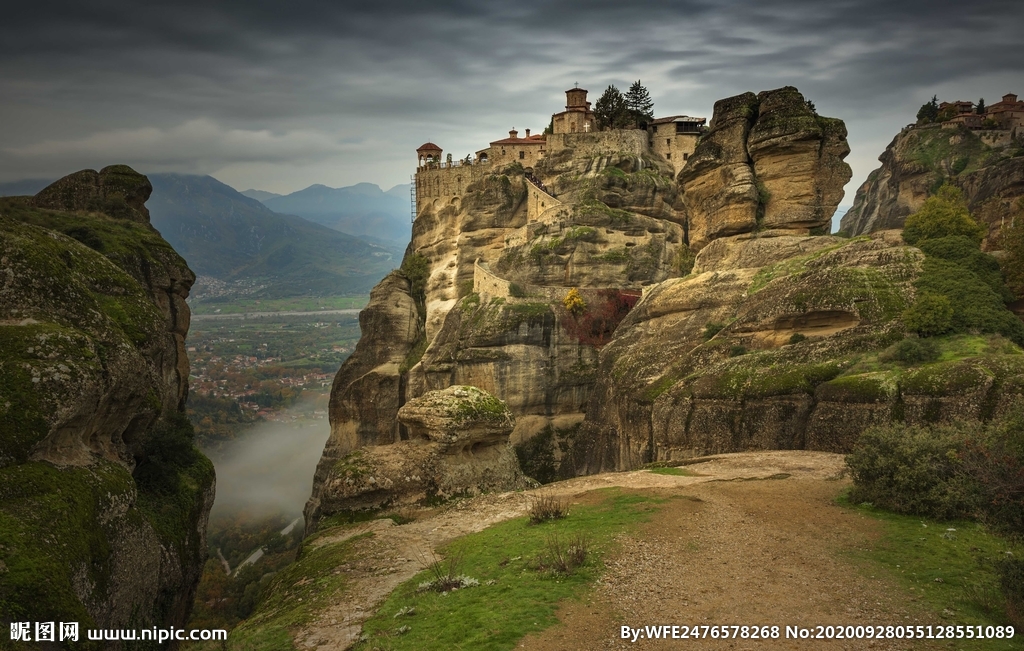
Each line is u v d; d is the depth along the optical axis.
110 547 23.11
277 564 66.50
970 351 34.56
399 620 17.00
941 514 20.91
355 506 32.34
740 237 60.19
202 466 41.31
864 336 39.41
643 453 47.47
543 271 76.56
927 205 48.34
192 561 36.41
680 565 18.36
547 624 15.22
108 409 26.95
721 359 45.91
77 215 50.19
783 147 58.47
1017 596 14.66
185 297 52.09
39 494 20.75
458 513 28.75
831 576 17.12
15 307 24.41
